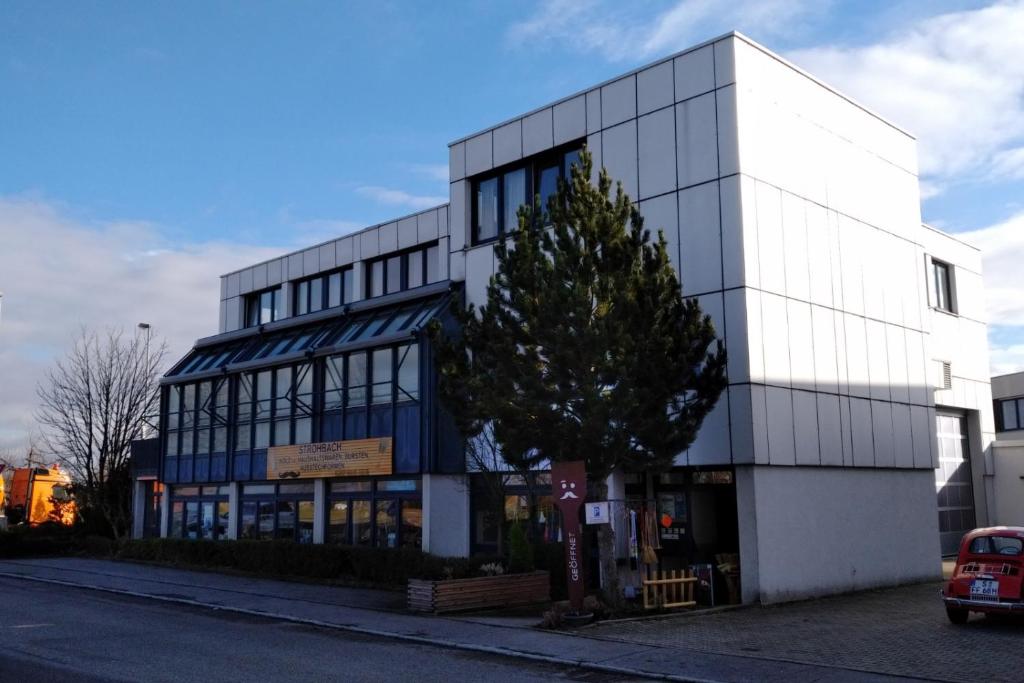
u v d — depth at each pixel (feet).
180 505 108.27
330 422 86.74
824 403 68.64
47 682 35.96
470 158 81.46
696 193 65.92
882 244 78.79
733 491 66.23
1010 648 43.52
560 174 75.00
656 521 64.28
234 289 122.62
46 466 151.64
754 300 63.46
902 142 83.41
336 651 44.75
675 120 67.62
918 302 82.53
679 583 59.52
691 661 41.04
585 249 52.80
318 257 110.93
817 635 47.96
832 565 67.31
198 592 70.69
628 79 70.74
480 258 79.25
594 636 47.65
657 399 51.19
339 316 93.04
